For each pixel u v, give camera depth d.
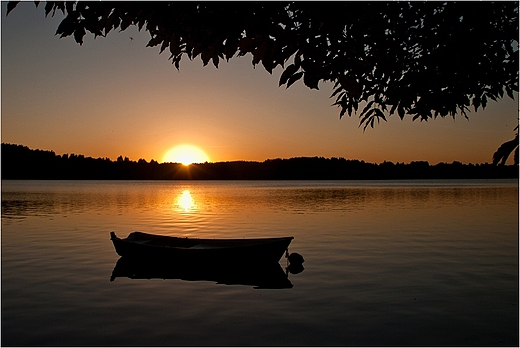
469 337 10.10
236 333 10.37
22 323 11.02
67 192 84.62
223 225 30.72
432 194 74.12
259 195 73.25
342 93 4.98
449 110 4.64
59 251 20.78
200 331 10.50
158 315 11.66
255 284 14.92
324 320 11.23
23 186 118.62
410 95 4.46
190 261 17.20
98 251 20.81
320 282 14.98
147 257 17.75
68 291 13.93
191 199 62.50
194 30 3.94
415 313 11.71
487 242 23.14
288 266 17.41
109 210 44.06
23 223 32.50
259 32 3.51
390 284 14.59
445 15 4.17
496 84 4.43
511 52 4.33
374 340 9.95
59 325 10.88
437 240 23.83
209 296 13.49
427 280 15.10
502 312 11.75
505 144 2.96
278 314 11.70
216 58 4.05
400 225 30.48
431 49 4.36
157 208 46.47
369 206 48.00
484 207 46.47
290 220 33.81
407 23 4.38
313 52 3.44
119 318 11.41
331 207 46.72
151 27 4.25
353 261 18.22
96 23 3.89
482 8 4.04
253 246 17.05
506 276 15.62
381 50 4.55
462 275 15.76
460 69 4.29
